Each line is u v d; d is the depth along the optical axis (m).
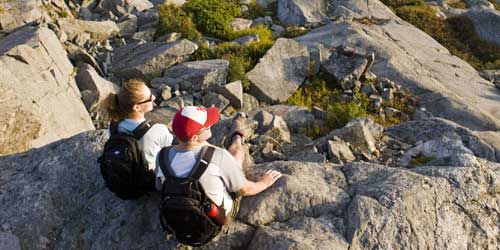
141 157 4.81
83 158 5.86
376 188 5.33
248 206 5.09
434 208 5.16
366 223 4.92
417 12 23.75
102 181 5.62
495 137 11.08
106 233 5.13
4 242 5.11
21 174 5.78
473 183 5.48
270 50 15.91
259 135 11.10
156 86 14.50
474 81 17.62
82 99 13.15
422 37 20.91
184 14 19.06
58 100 11.48
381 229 4.91
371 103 14.31
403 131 11.48
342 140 10.80
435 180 5.42
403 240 4.89
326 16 21.72
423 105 14.46
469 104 14.46
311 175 5.70
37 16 16.38
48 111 10.66
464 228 5.14
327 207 5.18
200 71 14.60
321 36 18.20
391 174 5.60
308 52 16.16
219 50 16.59
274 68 15.41
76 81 13.70
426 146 10.28
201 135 4.31
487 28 22.66
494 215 5.30
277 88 14.85
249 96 14.45
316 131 12.61
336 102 14.55
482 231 5.16
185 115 4.27
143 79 15.25
